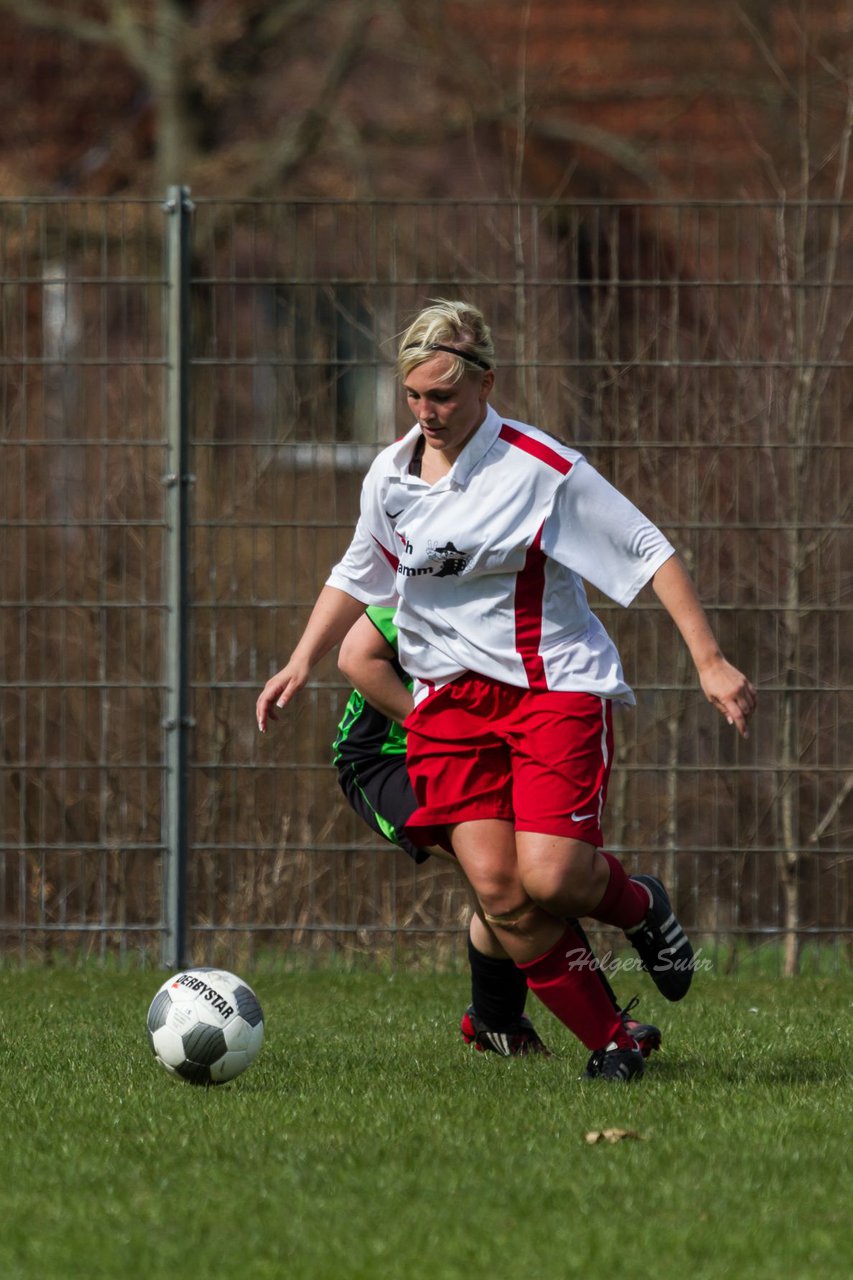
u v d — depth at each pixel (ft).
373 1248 34.32
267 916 91.45
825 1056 59.31
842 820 94.79
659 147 171.01
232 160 170.09
